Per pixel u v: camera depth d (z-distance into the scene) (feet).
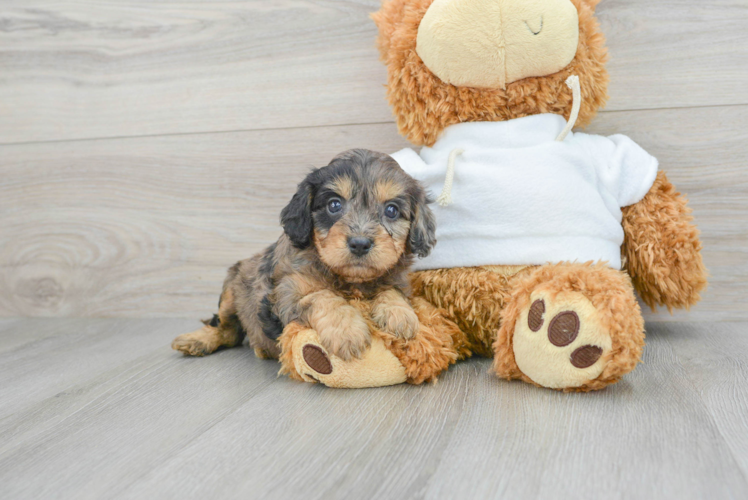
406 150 2.36
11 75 2.90
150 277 2.88
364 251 1.89
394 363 1.92
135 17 2.77
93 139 2.87
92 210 2.90
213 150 2.77
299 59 2.67
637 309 1.85
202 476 1.50
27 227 2.97
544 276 1.90
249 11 2.68
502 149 2.16
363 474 1.49
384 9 2.29
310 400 1.86
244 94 2.72
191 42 2.74
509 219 2.10
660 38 2.43
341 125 2.67
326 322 1.87
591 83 2.21
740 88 2.41
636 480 1.44
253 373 2.11
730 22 2.39
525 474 1.47
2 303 3.02
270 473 1.50
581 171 2.15
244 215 2.77
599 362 1.78
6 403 1.91
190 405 1.86
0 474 1.54
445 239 2.18
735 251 2.47
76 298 2.96
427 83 2.20
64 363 2.27
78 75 2.85
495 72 2.13
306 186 2.03
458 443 1.59
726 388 1.86
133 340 2.55
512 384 1.94
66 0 2.82
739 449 1.54
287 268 2.04
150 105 2.81
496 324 2.12
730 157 2.44
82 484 1.49
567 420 1.69
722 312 2.50
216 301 2.83
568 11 2.10
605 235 2.12
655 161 2.29
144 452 1.61
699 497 1.39
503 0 2.06
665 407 1.75
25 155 2.93
